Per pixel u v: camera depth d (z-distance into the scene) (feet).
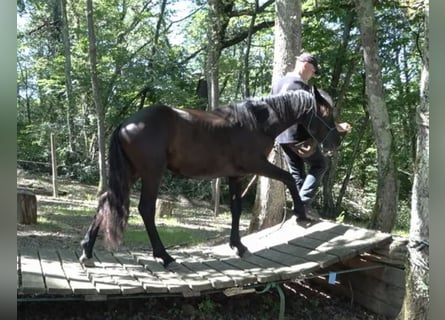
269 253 14.92
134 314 13.09
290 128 15.31
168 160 13.26
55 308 12.90
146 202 13.08
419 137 10.52
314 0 38.63
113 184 12.69
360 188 54.13
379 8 34.30
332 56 38.68
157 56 51.72
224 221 33.83
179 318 13.11
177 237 23.75
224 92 60.80
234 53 56.65
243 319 13.55
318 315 14.26
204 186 47.19
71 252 15.24
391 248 13.19
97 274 12.39
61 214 28.43
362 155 48.47
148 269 13.51
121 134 12.82
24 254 14.24
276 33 19.44
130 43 54.70
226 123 13.47
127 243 21.26
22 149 50.26
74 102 50.72
